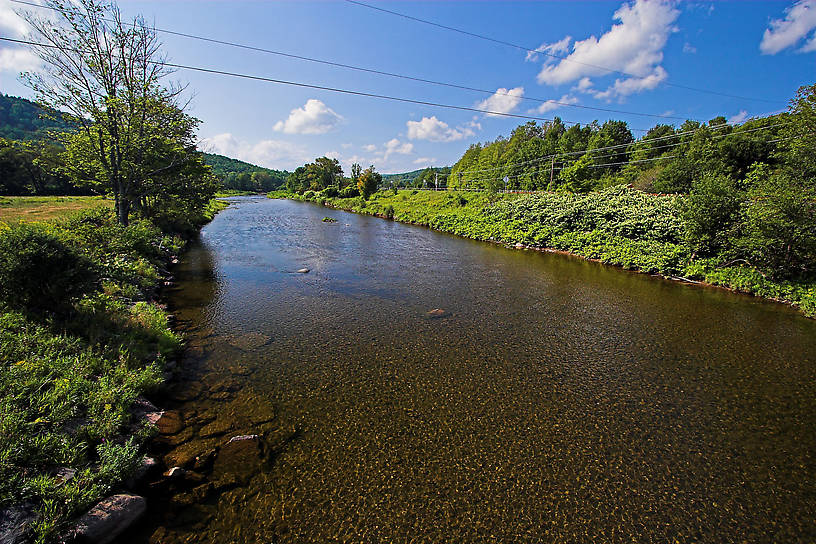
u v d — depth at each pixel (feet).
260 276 48.01
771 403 21.79
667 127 184.55
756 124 120.06
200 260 56.75
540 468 16.11
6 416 13.20
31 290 21.12
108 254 39.47
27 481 11.37
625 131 181.88
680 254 53.67
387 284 46.21
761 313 37.47
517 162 196.44
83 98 51.06
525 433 18.47
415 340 29.37
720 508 14.30
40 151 55.77
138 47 55.83
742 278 45.50
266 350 26.66
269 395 20.90
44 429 13.71
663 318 35.78
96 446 14.10
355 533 12.67
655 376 24.71
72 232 40.45
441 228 107.04
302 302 37.91
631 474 15.97
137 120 56.59
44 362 17.06
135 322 25.40
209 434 17.20
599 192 87.35
